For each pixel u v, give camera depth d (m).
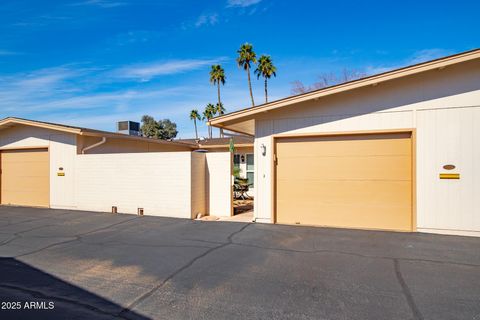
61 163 10.70
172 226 7.70
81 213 9.67
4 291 3.89
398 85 6.99
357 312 3.29
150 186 9.34
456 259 5.04
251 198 14.86
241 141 16.36
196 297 3.67
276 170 8.05
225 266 4.73
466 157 6.54
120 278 4.29
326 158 7.65
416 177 6.84
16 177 11.70
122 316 3.24
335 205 7.57
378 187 7.24
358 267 4.67
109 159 9.88
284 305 3.45
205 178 9.69
